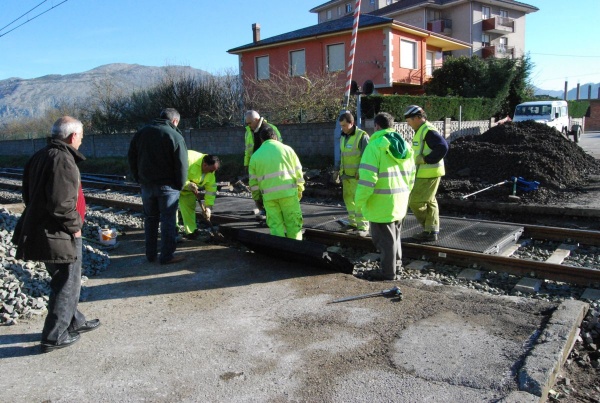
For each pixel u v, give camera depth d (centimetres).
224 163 1800
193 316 470
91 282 583
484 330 408
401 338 402
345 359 374
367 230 746
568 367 380
